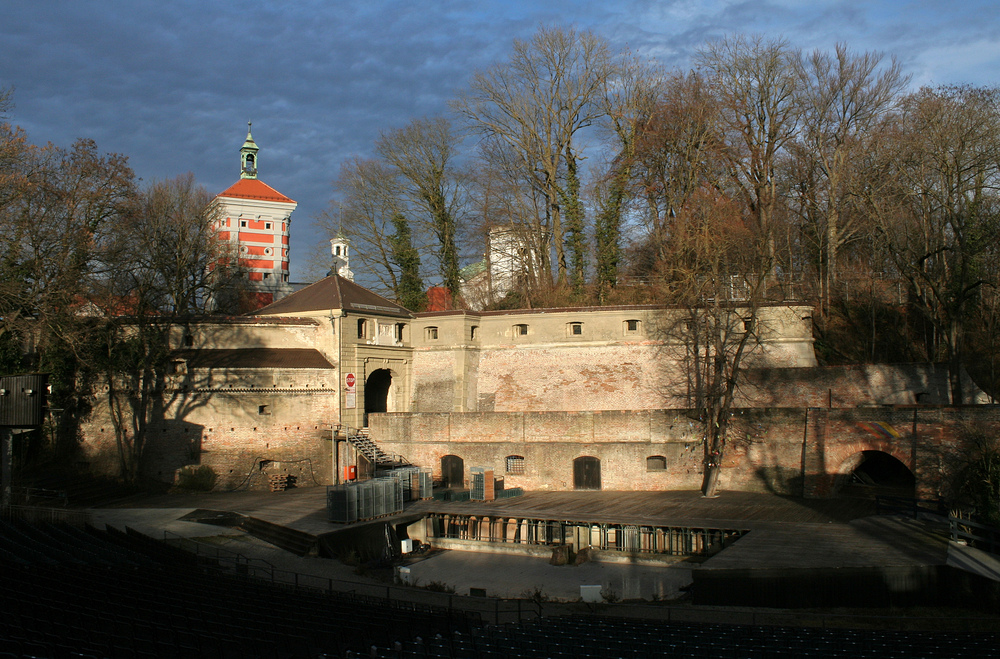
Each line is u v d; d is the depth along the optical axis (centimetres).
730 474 4303
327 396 4894
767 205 5625
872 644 1914
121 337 4603
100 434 4550
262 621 1866
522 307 6056
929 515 3369
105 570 2430
